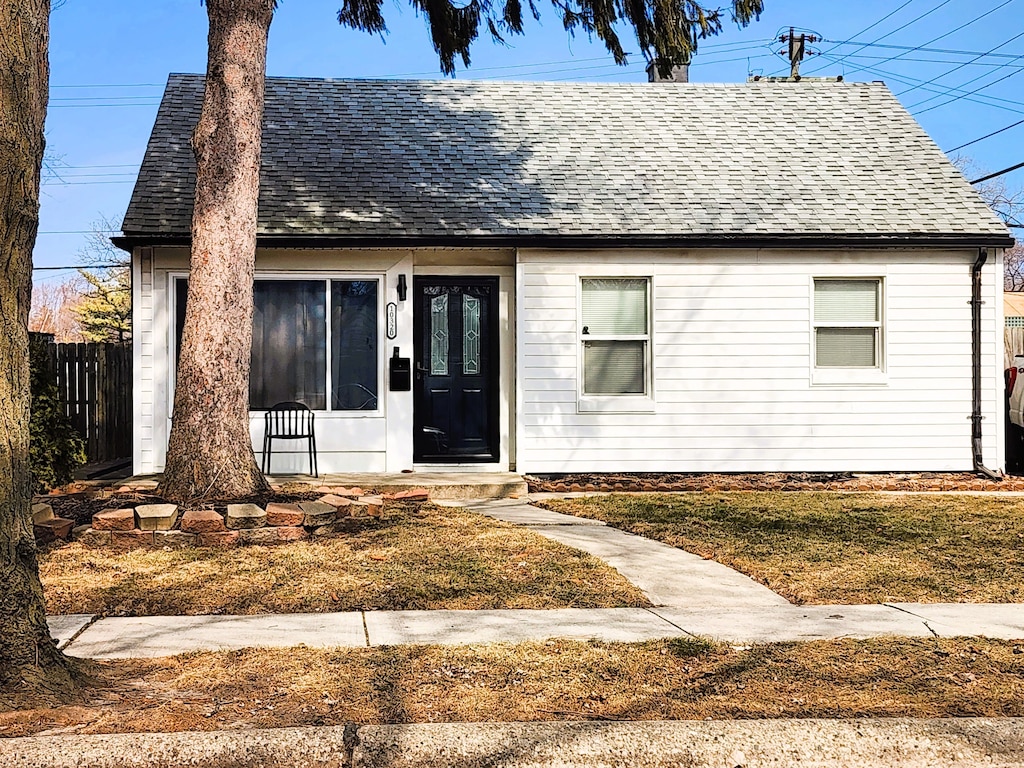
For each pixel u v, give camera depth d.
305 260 12.67
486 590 6.66
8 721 3.96
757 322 13.11
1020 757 3.85
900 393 13.22
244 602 6.33
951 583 6.99
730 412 13.11
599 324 13.15
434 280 13.29
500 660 5.00
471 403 13.36
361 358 12.88
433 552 7.69
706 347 13.08
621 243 12.73
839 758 3.82
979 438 13.16
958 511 10.20
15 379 4.30
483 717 4.19
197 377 8.84
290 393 12.77
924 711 4.26
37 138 4.36
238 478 8.87
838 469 13.16
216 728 3.98
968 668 4.90
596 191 13.67
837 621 5.97
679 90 16.34
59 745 3.71
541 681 4.67
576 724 3.95
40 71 4.37
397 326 12.78
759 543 8.38
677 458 13.05
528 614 6.12
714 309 13.09
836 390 13.16
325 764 3.73
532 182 13.78
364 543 7.97
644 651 5.20
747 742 3.84
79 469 13.74
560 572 7.13
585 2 10.76
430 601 6.41
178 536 7.81
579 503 10.77
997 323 13.25
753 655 5.12
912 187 13.98
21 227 4.27
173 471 8.82
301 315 12.80
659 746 3.80
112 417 15.46
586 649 5.22
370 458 12.80
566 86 16.30
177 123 14.11
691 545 8.28
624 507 10.42
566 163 14.30
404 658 5.04
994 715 4.22
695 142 14.98
